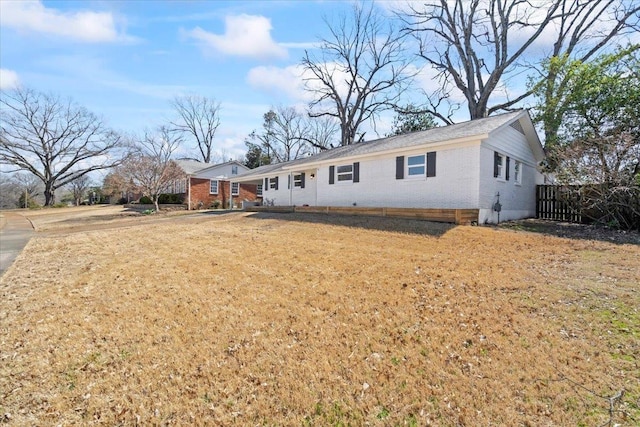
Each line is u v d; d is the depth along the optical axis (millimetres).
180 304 4797
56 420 2658
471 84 22297
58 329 4141
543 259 6293
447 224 9891
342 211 13672
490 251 6945
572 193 11156
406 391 2836
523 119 12680
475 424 2438
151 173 24453
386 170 13125
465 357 3250
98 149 36750
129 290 5418
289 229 10719
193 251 7961
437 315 4137
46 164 36812
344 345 3590
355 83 28906
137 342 3801
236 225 12508
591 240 7988
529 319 3871
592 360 3068
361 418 2568
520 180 13227
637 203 9453
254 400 2826
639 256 6371
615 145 9719
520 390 2748
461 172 10742
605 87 10914
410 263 6191
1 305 4941
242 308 4590
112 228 14086
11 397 2920
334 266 6234
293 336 3820
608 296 4379
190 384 3057
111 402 2852
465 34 22203
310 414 2643
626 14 17031
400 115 26641
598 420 2387
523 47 20562
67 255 8250
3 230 15461
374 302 4598
